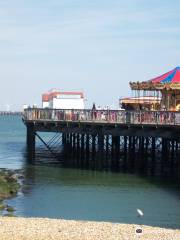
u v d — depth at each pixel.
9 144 92.06
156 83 57.34
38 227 27.34
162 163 53.81
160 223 32.31
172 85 56.06
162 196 40.09
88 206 36.91
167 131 47.56
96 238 25.59
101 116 51.22
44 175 50.38
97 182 46.31
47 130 57.41
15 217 30.34
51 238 25.45
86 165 57.09
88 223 28.50
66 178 48.56
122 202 38.16
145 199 39.03
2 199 38.59
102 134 52.03
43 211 35.25
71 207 36.59
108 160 57.91
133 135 49.62
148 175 50.03
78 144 60.22
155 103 60.25
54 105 90.94
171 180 47.34
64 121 54.59
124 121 49.50
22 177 49.16
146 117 47.97
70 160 61.19
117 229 27.22
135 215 34.38
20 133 135.25
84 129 53.56
